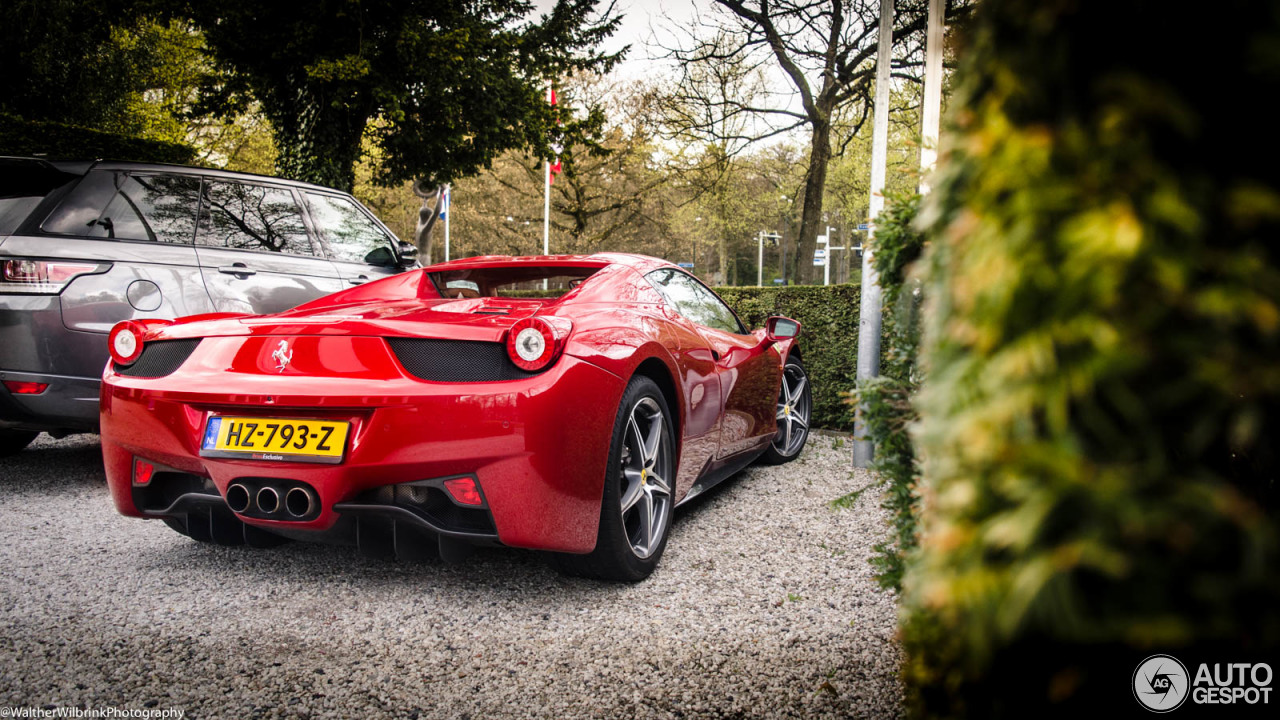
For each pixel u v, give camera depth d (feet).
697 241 119.75
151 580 8.16
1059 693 1.96
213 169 14.29
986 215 2.02
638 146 71.67
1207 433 1.72
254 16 28.71
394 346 7.09
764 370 13.05
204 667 6.15
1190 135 1.72
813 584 8.20
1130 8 1.89
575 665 6.23
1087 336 1.73
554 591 7.95
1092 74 1.94
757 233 121.39
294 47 28.89
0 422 11.51
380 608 7.45
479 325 7.13
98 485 12.47
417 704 5.57
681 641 6.71
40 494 11.82
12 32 41.98
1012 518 1.78
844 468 14.64
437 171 38.63
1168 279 1.65
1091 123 1.92
